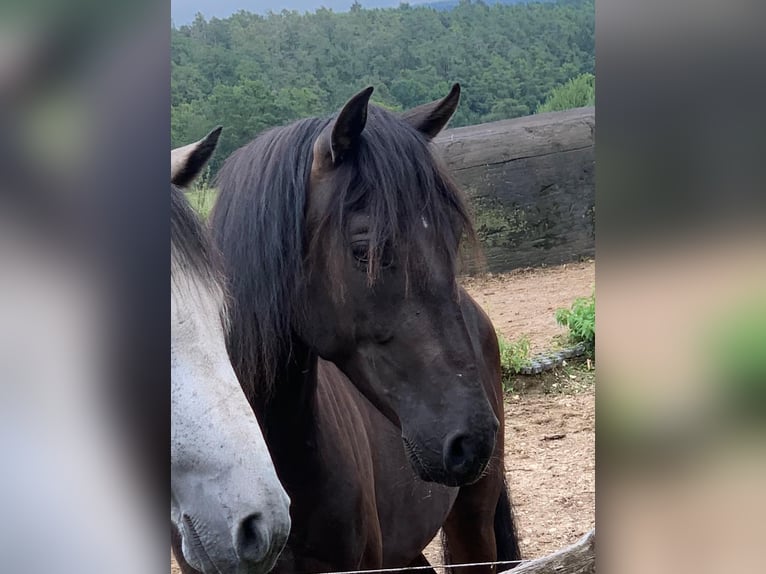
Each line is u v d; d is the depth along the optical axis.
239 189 1.75
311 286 1.71
